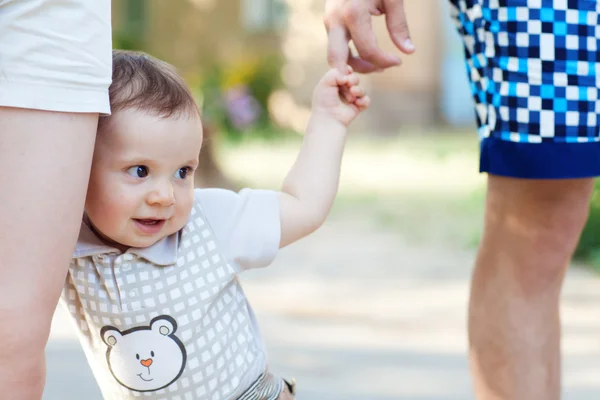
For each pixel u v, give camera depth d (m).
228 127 14.62
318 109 3.08
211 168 11.20
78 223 2.44
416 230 9.96
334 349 5.70
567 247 3.40
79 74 2.39
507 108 3.25
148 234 2.61
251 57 18.69
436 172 14.35
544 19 3.17
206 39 19.66
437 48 20.88
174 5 19.44
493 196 3.43
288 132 18.09
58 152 2.37
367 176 13.95
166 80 2.67
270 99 17.73
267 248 2.78
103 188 2.58
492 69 3.29
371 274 7.89
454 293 7.23
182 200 2.64
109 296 2.62
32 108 2.34
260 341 2.85
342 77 3.07
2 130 2.34
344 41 3.28
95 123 2.45
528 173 3.24
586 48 3.19
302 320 6.37
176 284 2.65
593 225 8.10
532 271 3.42
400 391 4.93
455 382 5.11
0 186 2.35
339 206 11.54
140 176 2.59
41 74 2.34
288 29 19.91
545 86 3.20
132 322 2.62
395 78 20.66
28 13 2.32
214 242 2.73
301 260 8.48
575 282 7.39
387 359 5.52
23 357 2.38
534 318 3.45
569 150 3.21
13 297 2.35
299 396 4.81
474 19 3.35
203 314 2.66
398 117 20.69
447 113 21.33
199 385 2.67
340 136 3.05
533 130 3.22
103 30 2.44
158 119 2.58
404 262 8.41
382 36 20.38
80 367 5.22
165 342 2.63
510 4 3.21
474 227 9.97
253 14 19.92
